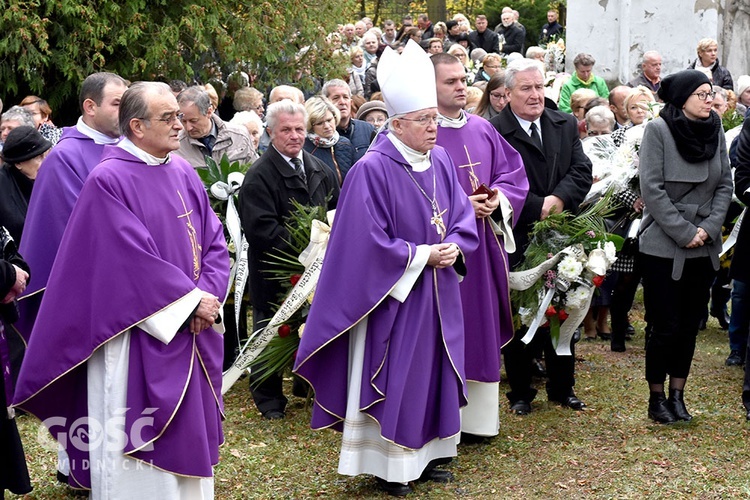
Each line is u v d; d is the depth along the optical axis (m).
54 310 3.97
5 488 4.20
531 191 5.55
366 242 4.49
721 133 5.40
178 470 3.98
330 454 5.16
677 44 11.45
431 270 4.59
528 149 5.55
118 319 3.89
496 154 5.37
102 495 4.00
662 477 4.74
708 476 4.73
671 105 5.38
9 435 4.11
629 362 6.84
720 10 12.13
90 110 4.80
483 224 5.16
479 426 5.19
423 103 4.61
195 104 6.53
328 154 6.55
